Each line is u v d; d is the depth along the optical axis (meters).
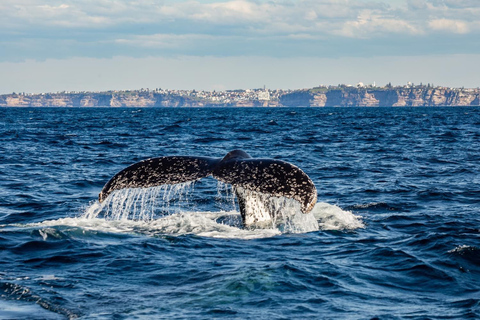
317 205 29.30
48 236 23.05
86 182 42.56
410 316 15.12
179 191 36.50
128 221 26.19
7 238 22.72
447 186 39.84
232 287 17.17
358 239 23.64
